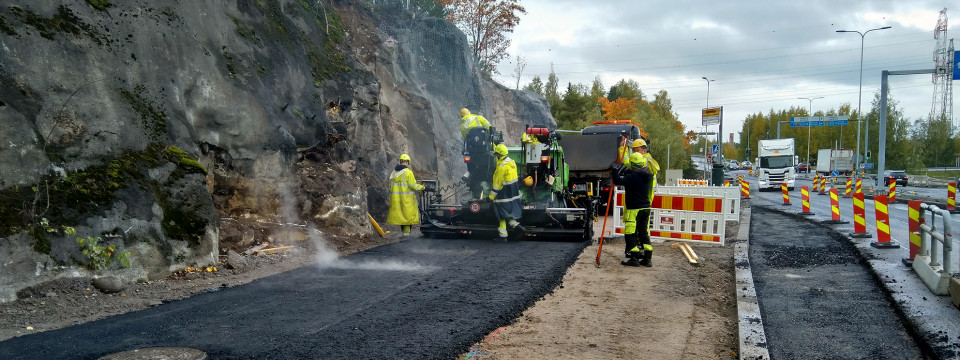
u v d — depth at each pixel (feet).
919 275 26.43
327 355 15.44
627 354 16.37
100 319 18.90
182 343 16.42
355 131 48.26
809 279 27.58
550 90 193.98
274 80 39.40
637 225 29.63
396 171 39.42
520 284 24.27
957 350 16.40
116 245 23.75
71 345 16.21
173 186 27.63
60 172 23.75
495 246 35.94
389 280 25.04
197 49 33.63
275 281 24.88
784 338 18.57
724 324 19.74
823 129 267.18
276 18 44.14
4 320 18.49
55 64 25.21
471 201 39.29
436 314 19.51
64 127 24.63
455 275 26.16
